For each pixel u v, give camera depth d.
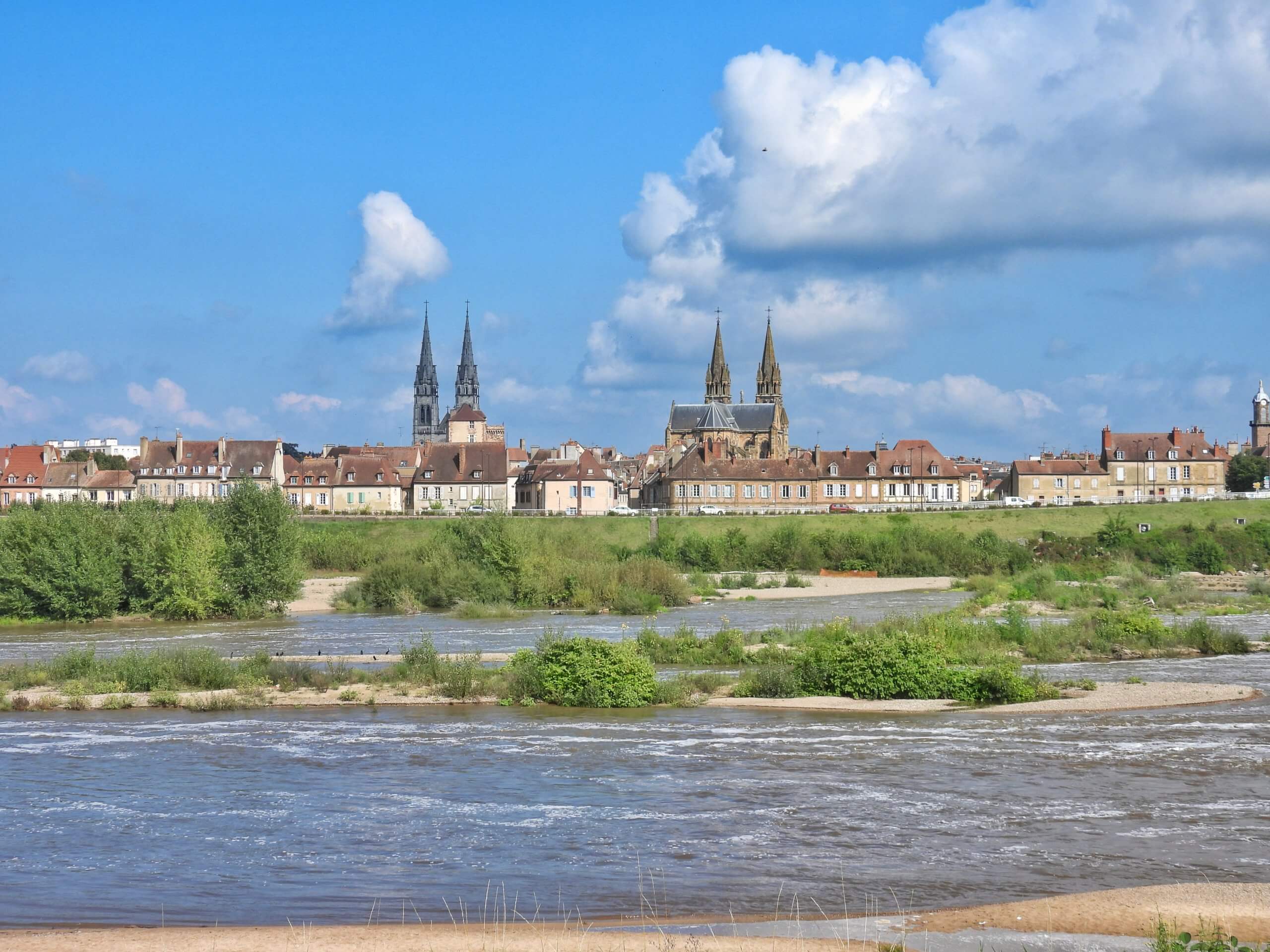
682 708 41.84
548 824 25.78
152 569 78.88
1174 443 173.88
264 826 25.77
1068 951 18.19
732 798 27.98
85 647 62.09
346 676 47.16
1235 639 56.78
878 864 22.81
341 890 21.48
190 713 41.09
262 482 165.25
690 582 97.62
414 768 31.50
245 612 78.44
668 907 20.44
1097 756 32.47
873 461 166.50
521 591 85.00
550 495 161.38
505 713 40.84
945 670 43.72
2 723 38.75
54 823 26.02
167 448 172.00
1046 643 55.06
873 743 34.53
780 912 20.14
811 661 45.62
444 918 20.02
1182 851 23.47
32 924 19.80
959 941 18.61
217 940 18.64
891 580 106.56
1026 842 24.14
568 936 18.64
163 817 26.47
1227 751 33.09
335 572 106.62
